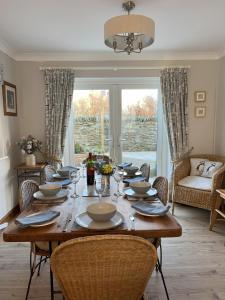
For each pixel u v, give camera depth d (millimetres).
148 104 4141
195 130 3971
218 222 3197
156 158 4270
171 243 2643
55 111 3762
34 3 2205
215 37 3125
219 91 3840
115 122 4141
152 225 1373
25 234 1278
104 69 3854
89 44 3342
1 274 2139
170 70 3746
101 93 4090
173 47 3520
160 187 2119
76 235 1283
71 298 1099
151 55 3791
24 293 1900
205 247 2562
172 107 3809
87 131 4164
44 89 3812
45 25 2697
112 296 1094
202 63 3855
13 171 3570
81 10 2352
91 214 1353
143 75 3877
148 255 1021
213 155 3773
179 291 1909
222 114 3734
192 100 3920
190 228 3012
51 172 2908
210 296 1858
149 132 4211
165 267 2213
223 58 3680
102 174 2199
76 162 4207
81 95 4090
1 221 3137
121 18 1853
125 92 4102
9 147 3436
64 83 3725
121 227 1342
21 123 3863
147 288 1942
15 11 2355
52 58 3771
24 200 1993
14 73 3693
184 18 2553
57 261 994
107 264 1013
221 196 2732
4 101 3260
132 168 2646
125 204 1712
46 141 3828
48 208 1647
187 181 3375
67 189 2086
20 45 3336
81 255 985
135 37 2146
